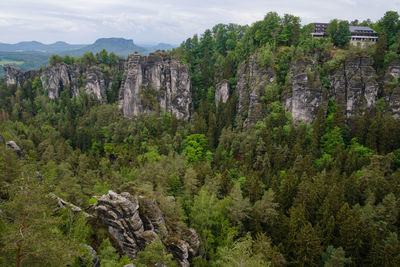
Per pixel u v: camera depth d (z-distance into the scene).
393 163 77.50
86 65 182.00
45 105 173.88
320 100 106.88
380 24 134.75
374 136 87.31
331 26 126.19
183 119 151.88
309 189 62.91
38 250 21.70
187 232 50.09
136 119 148.25
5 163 49.00
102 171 101.56
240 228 57.44
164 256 35.41
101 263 34.62
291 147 94.38
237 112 132.88
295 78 109.56
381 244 49.38
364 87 106.38
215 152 108.25
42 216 28.05
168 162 86.62
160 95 158.00
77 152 113.69
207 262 50.22
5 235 21.33
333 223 52.28
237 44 161.12
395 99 101.38
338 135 92.31
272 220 58.19
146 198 48.44
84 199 70.25
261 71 121.31
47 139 120.56
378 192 62.62
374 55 110.19
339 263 44.50
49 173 75.69
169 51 178.88
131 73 159.12
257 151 94.75
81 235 36.25
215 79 161.25
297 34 126.00
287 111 111.69
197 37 179.12
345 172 72.19
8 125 133.50
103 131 142.50
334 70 111.50
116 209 41.91
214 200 59.59
